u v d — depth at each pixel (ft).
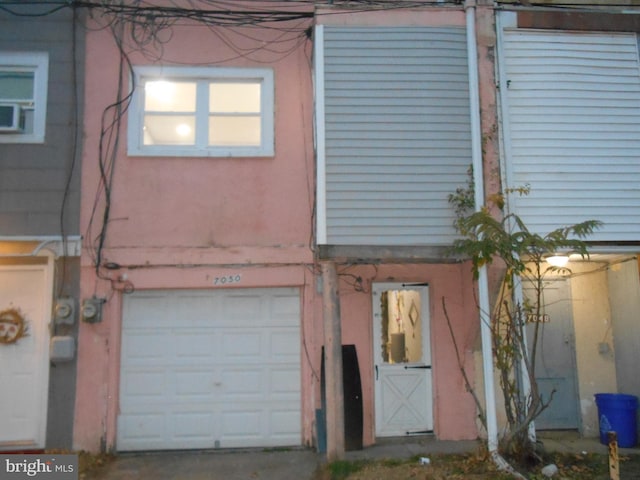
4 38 26.04
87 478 21.43
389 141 23.63
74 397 24.29
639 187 24.97
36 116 25.76
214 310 25.81
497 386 25.63
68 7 26.37
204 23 26.78
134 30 26.50
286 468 22.43
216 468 22.52
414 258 23.02
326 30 24.26
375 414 25.68
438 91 24.18
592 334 27.96
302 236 25.91
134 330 25.41
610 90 25.50
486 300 23.11
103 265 25.03
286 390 25.53
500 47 25.09
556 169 24.66
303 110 26.63
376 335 26.27
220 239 25.67
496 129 24.34
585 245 21.75
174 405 25.11
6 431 24.23
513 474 20.48
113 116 25.99
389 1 26.05
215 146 26.48
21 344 24.88
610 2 27.58
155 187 25.75
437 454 23.35
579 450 24.36
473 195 23.49
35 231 25.11
